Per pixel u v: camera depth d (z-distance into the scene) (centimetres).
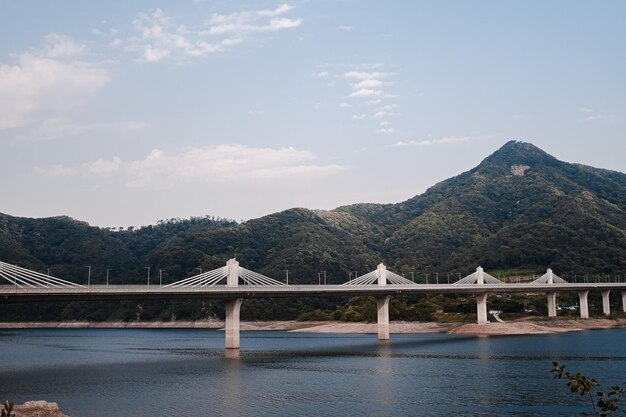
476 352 13150
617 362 10881
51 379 9581
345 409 7050
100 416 6775
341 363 11506
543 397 7656
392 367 10744
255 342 17800
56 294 10944
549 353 12638
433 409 7000
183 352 14550
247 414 6831
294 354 13450
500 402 7356
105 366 11388
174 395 8038
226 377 9706
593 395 7719
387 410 6975
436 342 16150
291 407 7194
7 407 4125
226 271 15250
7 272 11744
